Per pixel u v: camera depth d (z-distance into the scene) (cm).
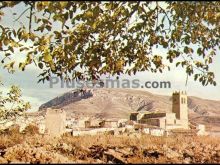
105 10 1255
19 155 1463
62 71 1465
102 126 9838
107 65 1516
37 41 1232
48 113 6194
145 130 8375
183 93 16525
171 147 1722
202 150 1661
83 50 1409
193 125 16788
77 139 2158
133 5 1160
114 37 1386
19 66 1246
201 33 1356
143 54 1501
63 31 1273
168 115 14100
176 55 1412
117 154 1505
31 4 1075
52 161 1285
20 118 3023
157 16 1309
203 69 1410
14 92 2931
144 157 1430
